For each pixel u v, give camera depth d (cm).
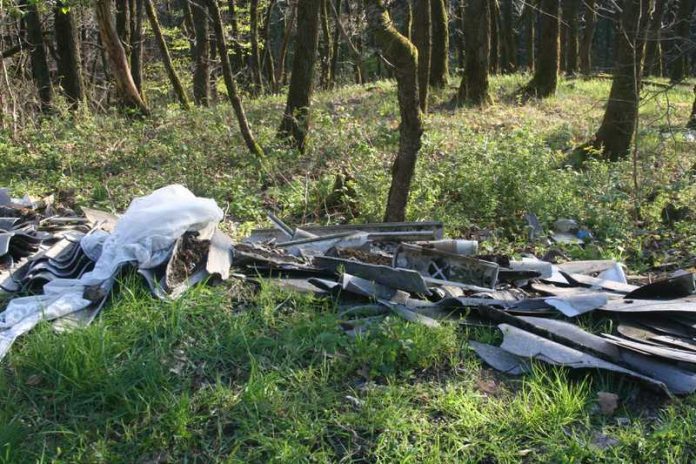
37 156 1049
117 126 1276
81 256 549
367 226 677
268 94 2234
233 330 457
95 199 846
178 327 454
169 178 922
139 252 512
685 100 1869
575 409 411
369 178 855
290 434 383
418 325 466
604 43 4428
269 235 666
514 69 2650
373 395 414
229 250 562
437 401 415
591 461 381
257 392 403
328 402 408
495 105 1611
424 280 528
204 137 1162
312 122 1199
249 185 928
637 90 942
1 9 1212
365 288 509
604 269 622
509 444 390
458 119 1398
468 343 470
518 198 869
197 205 552
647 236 818
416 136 708
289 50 3419
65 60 1505
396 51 674
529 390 433
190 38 2328
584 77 2395
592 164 1002
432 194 848
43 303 474
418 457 378
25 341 444
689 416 411
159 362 425
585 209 858
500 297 529
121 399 397
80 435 374
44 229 627
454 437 390
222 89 2386
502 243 774
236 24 2422
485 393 429
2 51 1348
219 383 412
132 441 377
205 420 391
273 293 512
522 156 912
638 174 1004
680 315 491
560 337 461
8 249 563
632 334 475
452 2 2658
